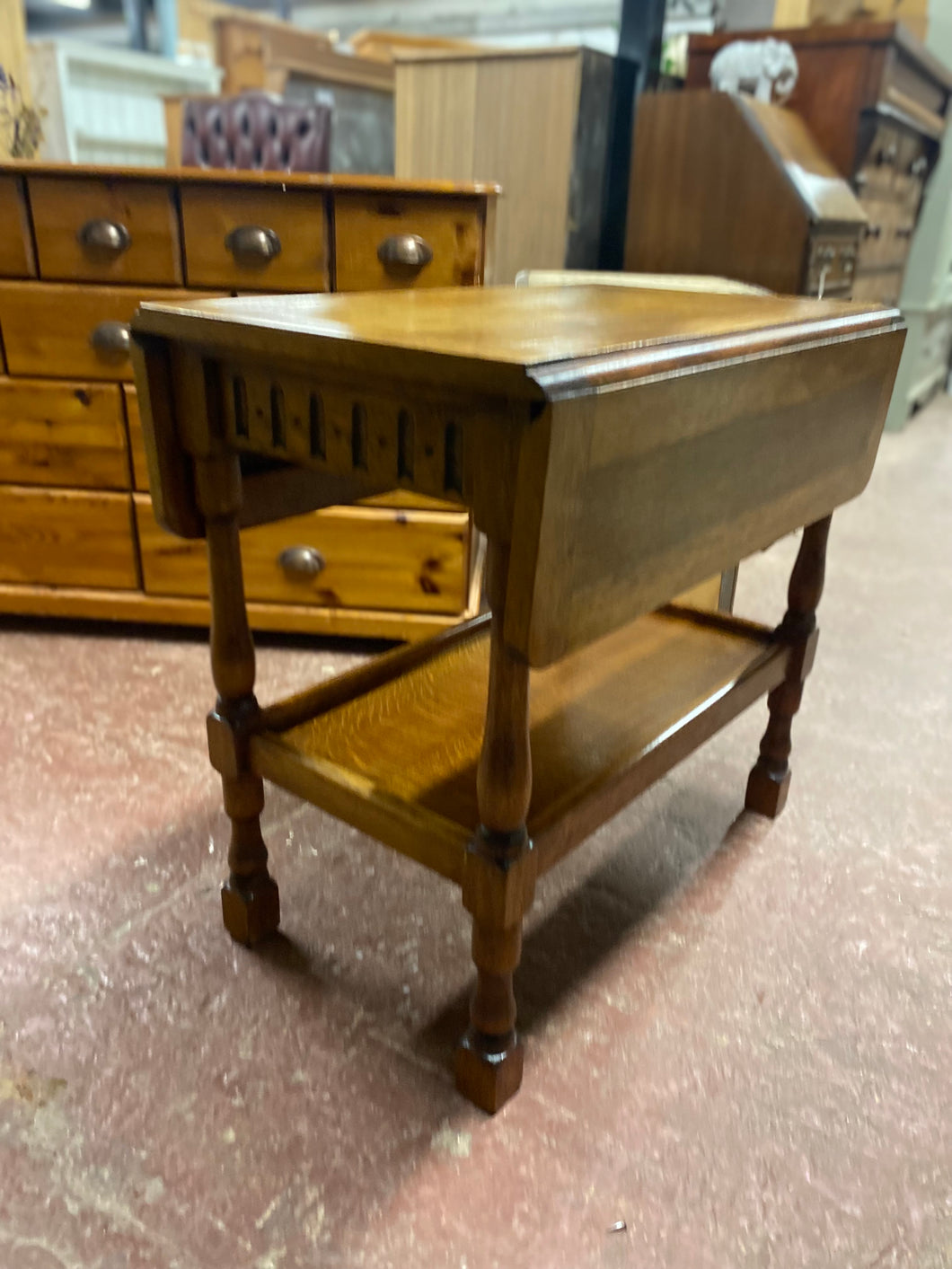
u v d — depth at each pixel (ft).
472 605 5.79
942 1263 2.38
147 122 11.30
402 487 2.23
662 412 2.16
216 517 2.81
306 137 7.49
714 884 3.80
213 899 3.60
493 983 2.64
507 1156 2.63
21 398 5.17
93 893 3.60
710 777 4.57
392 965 3.31
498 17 18.51
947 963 3.42
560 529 1.98
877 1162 2.65
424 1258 2.35
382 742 3.17
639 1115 2.76
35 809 4.08
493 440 1.97
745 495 2.67
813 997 3.23
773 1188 2.56
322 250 4.72
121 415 5.17
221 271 4.80
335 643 5.82
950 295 13.20
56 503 5.41
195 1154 2.60
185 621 5.64
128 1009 3.07
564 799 2.76
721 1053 2.99
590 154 8.09
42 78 9.62
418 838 2.64
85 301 4.92
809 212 7.61
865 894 3.76
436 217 4.64
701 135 7.96
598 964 3.35
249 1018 3.06
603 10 17.42
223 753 3.11
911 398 12.35
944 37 10.68
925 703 5.35
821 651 5.96
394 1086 2.83
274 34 11.93
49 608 5.66
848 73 8.70
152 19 15.21
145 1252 2.34
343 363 2.14
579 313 2.72
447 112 8.13
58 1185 2.50
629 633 4.09
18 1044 2.92
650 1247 2.39
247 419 2.55
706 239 8.21
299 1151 2.62
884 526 8.48
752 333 2.52
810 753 4.80
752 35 9.09
